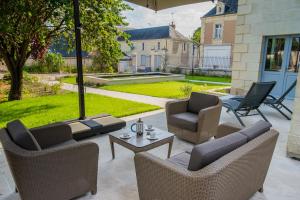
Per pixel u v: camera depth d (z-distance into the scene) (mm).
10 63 7191
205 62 22125
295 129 2963
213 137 3730
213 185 1384
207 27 21875
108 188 2352
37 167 1760
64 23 7066
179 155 2297
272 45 6969
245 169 1697
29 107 6047
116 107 6016
